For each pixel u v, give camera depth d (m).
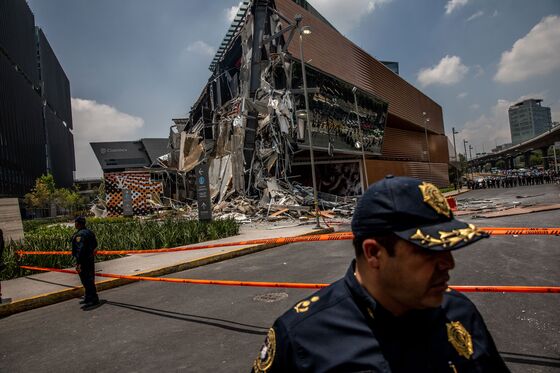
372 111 44.47
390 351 1.00
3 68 83.50
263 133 29.84
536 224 12.34
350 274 1.15
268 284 4.09
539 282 5.52
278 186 27.92
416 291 0.96
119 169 106.38
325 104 35.12
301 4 44.91
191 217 26.06
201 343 4.19
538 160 149.38
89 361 4.00
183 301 6.05
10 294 7.20
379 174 50.41
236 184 28.66
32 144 103.50
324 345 1.04
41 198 65.12
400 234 0.95
